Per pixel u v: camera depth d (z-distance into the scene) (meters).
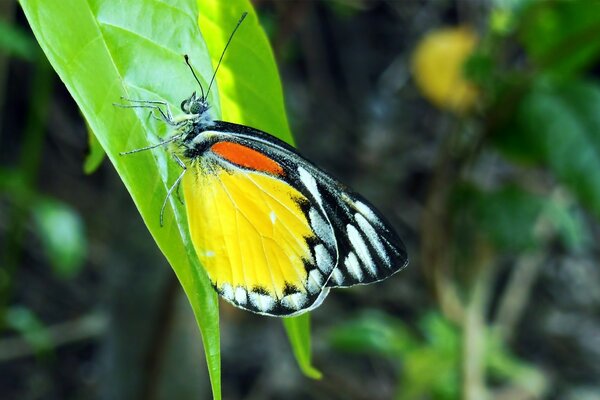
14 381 0.88
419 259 1.01
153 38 0.42
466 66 0.59
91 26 0.41
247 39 0.43
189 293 0.41
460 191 0.62
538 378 0.68
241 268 0.46
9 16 0.60
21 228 0.66
